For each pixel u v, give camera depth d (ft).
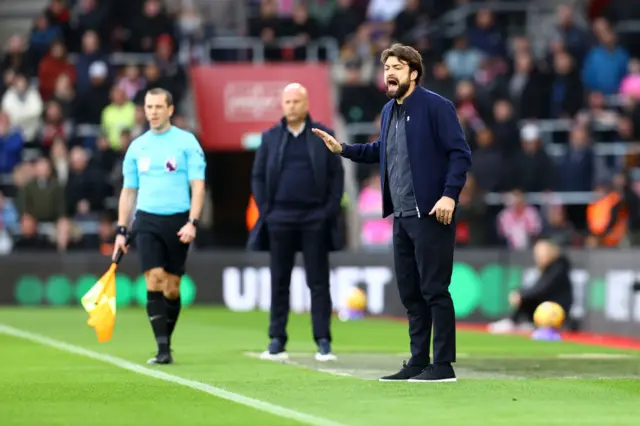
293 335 184.65
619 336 198.49
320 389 107.76
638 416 91.97
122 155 252.83
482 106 265.54
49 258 251.39
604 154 268.21
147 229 129.49
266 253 247.29
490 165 252.42
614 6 302.45
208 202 262.06
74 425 86.84
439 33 303.27
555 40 291.38
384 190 113.70
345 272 239.50
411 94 111.65
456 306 224.94
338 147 115.96
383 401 99.50
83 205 255.70
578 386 111.55
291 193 138.82
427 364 115.85
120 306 249.96
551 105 275.18
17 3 338.54
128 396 103.30
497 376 121.39
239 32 330.75
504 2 310.24
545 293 204.13
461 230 241.35
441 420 88.99
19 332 181.57
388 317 235.40
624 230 227.20
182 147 129.90
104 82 279.28
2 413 93.04
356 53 291.58
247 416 90.84
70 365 131.64
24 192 255.09
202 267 250.37
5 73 298.15
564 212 255.70
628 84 282.97
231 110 254.27
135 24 297.94
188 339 173.68
